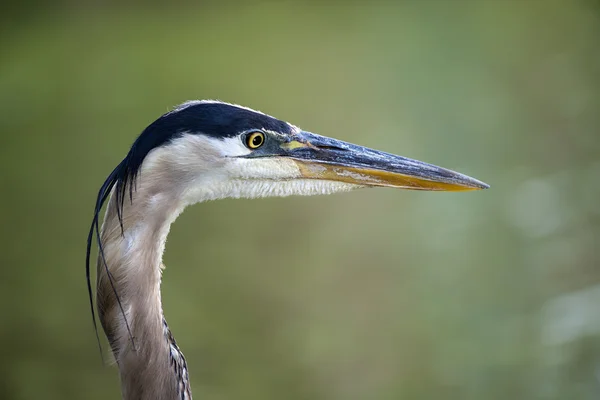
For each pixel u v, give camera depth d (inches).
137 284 190.5
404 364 401.1
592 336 408.8
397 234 532.1
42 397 385.4
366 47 920.9
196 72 871.1
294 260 510.3
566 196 538.3
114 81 863.1
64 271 509.7
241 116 203.6
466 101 725.9
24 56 973.8
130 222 190.1
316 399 373.4
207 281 484.7
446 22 964.6
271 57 914.7
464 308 442.0
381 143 653.3
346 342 416.5
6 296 479.5
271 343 420.8
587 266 468.1
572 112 663.1
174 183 195.0
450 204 559.2
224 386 379.6
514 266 480.1
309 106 748.6
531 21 907.4
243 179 207.2
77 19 1095.6
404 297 461.4
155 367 193.6
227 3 1160.2
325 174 217.9
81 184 632.4
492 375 387.5
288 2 1138.0
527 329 424.8
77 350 428.8
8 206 602.2
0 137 740.7
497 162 595.5
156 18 1098.1
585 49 799.1
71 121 756.0
